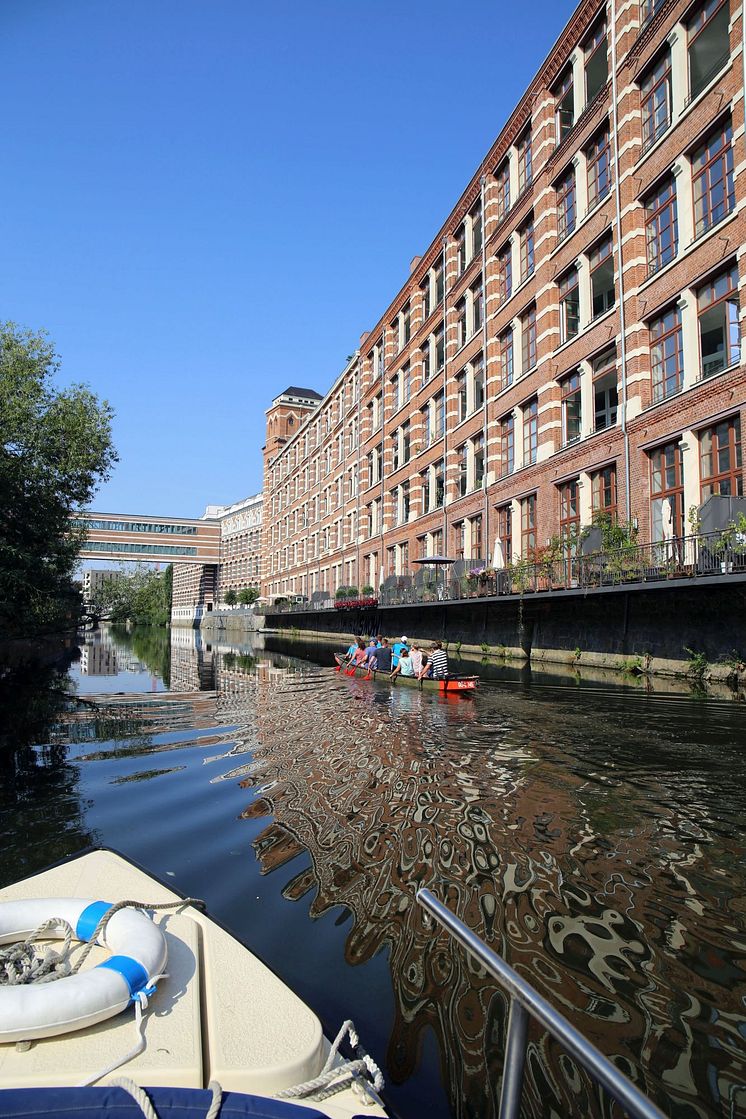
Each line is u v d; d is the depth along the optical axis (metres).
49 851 6.09
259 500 88.31
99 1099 2.07
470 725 11.65
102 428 24.62
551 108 24.48
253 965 3.12
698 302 17.11
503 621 24.17
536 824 6.49
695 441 16.81
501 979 1.93
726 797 7.27
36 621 23.62
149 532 100.56
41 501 22.20
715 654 14.62
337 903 4.87
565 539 21.09
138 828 6.66
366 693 17.34
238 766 9.23
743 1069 3.20
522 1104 2.97
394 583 36.06
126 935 2.90
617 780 7.95
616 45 20.38
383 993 3.75
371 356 47.16
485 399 28.62
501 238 27.70
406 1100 2.97
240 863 5.67
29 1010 2.35
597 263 21.47
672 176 18.12
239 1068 2.41
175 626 123.19
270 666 28.33
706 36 17.14
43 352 22.75
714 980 3.90
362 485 47.25
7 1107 2.02
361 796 7.54
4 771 9.13
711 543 14.34
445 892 5.05
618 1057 3.28
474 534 30.34
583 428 21.75
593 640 19.05
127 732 12.29
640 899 4.92
